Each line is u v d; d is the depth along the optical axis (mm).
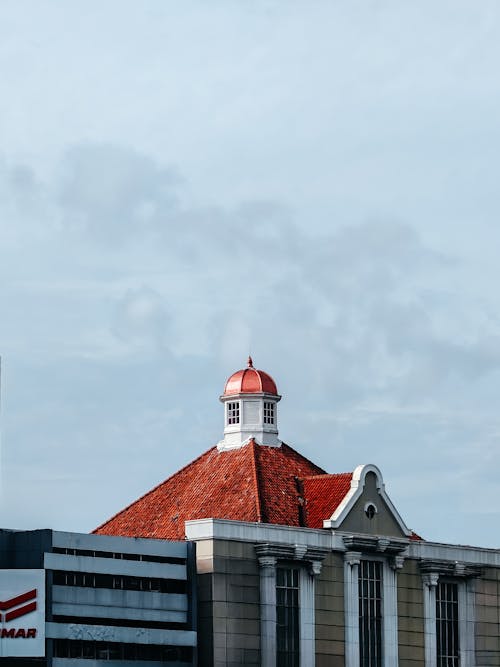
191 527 135250
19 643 123312
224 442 152000
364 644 143375
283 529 138500
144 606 130625
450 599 153000
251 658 134500
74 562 126750
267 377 152750
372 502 146500
